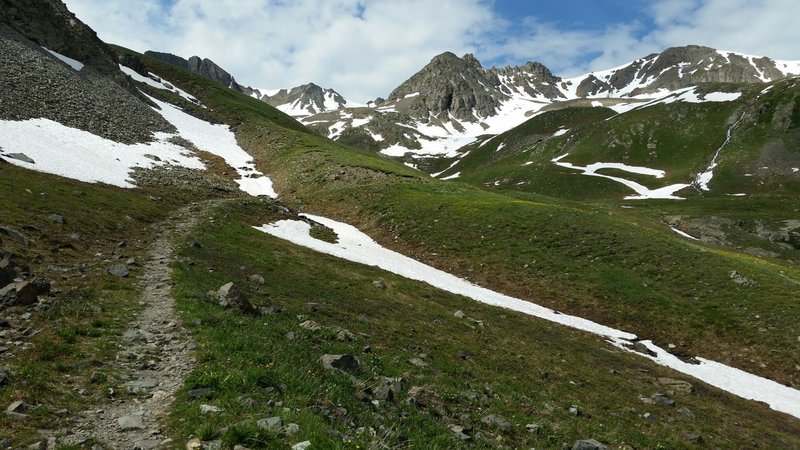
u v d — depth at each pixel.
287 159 92.88
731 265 50.41
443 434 13.44
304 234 51.91
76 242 28.16
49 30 91.69
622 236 57.06
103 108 79.62
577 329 38.09
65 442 9.26
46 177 41.84
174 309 18.98
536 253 53.09
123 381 12.41
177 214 46.12
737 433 23.19
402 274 43.94
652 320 42.22
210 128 114.19
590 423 19.44
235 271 29.69
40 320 15.70
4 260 19.53
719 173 176.00
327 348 18.41
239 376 12.31
